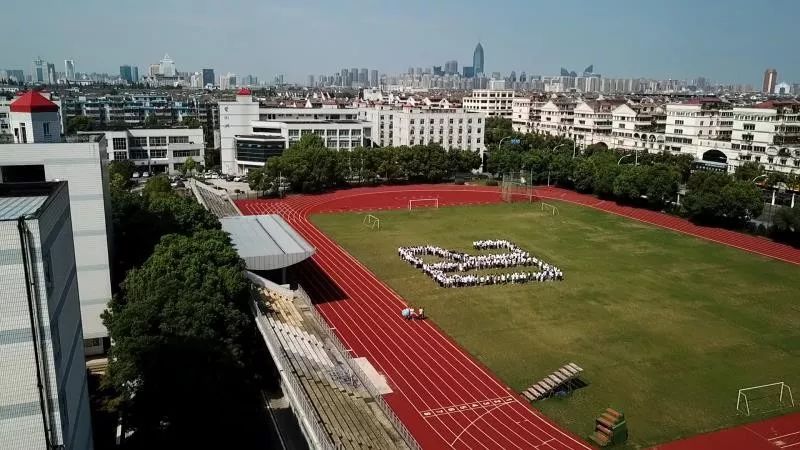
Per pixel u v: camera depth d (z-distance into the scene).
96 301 63.81
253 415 51.41
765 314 76.69
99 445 46.38
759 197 119.94
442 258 97.38
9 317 28.84
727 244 111.44
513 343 67.00
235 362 50.12
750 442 49.34
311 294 81.31
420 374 59.78
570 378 56.72
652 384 58.38
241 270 62.22
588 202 149.25
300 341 60.09
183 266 57.22
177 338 47.66
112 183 125.81
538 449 48.00
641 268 95.56
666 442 49.12
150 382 46.41
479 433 50.03
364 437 45.22
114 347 50.22
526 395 55.41
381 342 66.88
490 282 86.25
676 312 76.81
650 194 137.00
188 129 189.12
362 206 140.75
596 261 99.00
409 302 79.00
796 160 152.38
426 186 169.75
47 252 30.91
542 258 100.19
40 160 59.56
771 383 59.16
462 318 73.88
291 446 46.59
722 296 83.12
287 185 157.25
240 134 190.62
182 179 172.75
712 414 53.44
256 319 59.72
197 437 47.41
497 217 131.50
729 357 64.44
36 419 30.19
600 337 68.88
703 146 183.62
